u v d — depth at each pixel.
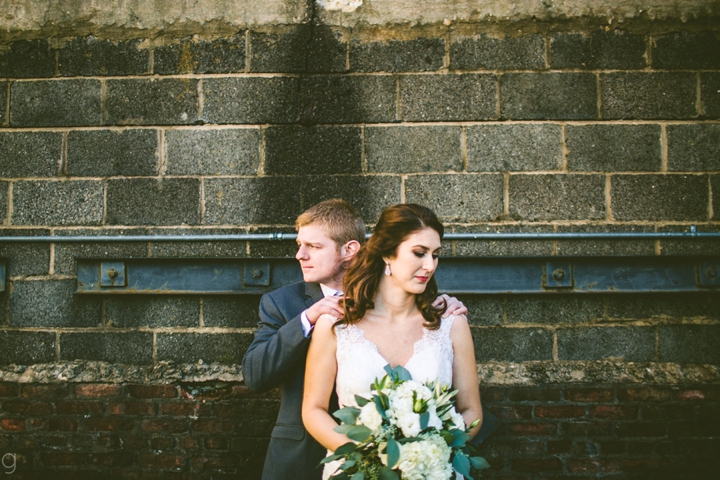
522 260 2.43
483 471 2.43
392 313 1.58
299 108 2.50
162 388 2.47
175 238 2.46
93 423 2.48
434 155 2.48
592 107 2.47
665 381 2.42
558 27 2.49
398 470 1.29
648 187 2.46
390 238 1.51
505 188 2.47
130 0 2.50
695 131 2.47
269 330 1.73
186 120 2.50
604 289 2.41
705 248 2.43
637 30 2.48
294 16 2.50
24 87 2.51
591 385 2.43
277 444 1.67
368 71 2.50
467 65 2.49
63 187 2.50
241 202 2.49
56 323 2.49
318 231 1.73
